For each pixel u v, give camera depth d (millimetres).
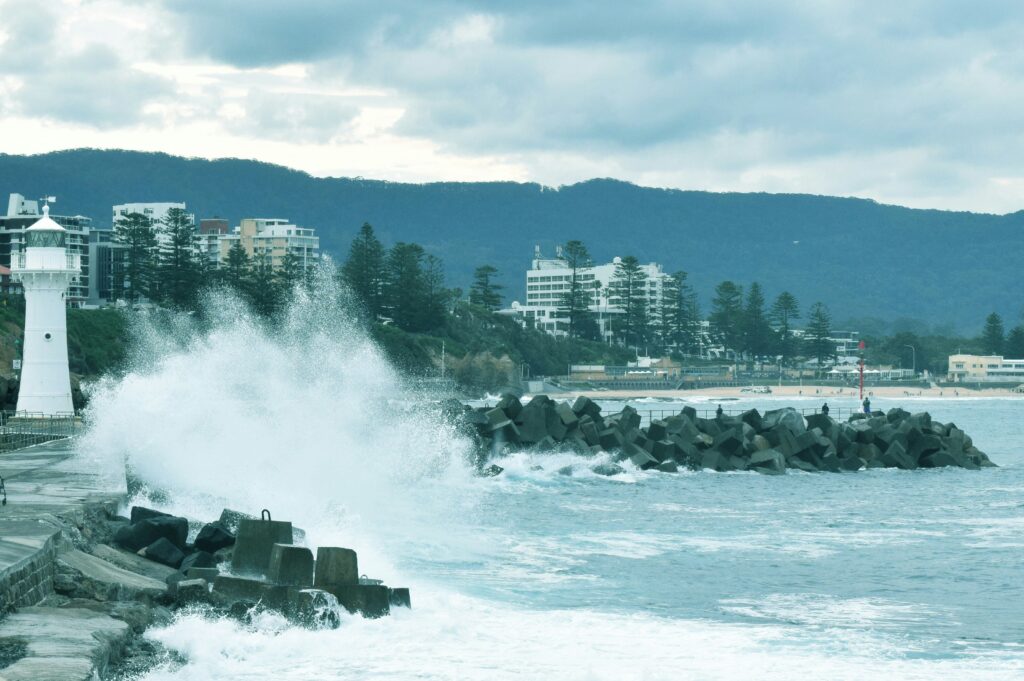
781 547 115250
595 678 63125
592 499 155875
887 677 66188
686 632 75562
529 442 193000
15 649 54250
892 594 91625
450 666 64438
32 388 175250
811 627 78875
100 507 89312
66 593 66875
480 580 92062
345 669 62875
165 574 79375
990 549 115062
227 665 62438
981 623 81250
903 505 156625
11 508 84438
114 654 59531
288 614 69562
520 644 70000
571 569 99125
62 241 176375
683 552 110750
